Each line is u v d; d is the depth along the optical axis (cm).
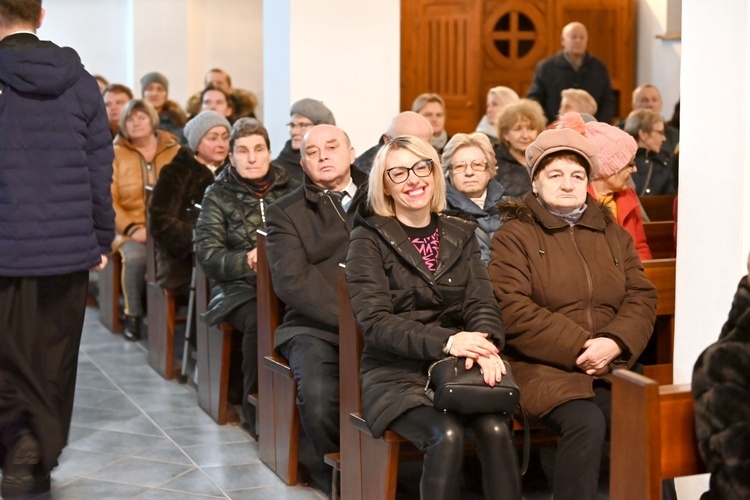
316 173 448
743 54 333
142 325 711
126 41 1181
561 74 939
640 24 1105
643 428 252
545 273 380
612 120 964
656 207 615
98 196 417
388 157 366
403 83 1077
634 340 372
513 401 336
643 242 468
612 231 394
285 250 427
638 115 684
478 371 336
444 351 341
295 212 434
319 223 434
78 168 406
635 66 1115
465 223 378
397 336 347
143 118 722
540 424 365
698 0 348
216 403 523
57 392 418
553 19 1092
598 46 1106
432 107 750
